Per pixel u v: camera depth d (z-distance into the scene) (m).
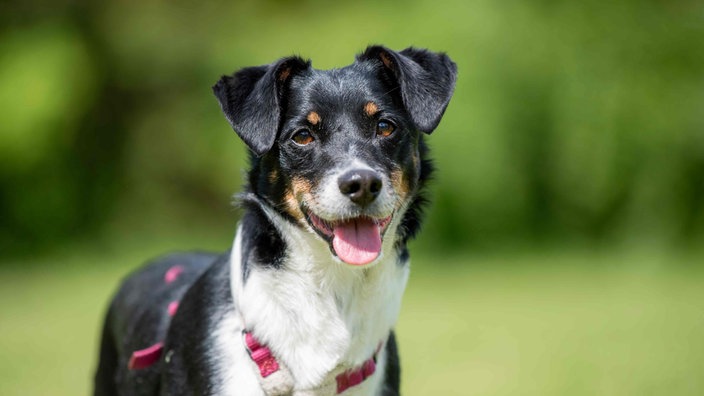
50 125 15.01
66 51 15.27
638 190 14.62
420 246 14.20
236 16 15.84
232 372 3.68
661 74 14.73
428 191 4.08
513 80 14.14
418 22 14.31
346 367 3.71
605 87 14.44
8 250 15.05
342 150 3.75
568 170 14.42
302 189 3.73
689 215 14.80
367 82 3.92
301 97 3.86
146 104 16.22
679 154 14.69
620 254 13.92
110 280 12.12
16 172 15.12
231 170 15.17
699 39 14.65
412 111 3.84
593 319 9.46
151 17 15.93
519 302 10.49
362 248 3.61
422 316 9.75
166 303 4.48
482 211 14.16
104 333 5.06
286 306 3.65
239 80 3.92
